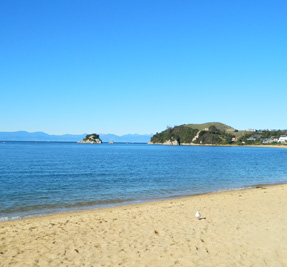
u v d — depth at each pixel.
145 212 16.17
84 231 12.10
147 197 23.08
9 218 15.70
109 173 40.47
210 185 30.11
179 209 16.83
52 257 8.99
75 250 9.62
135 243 10.30
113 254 9.20
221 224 12.89
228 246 9.85
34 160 64.62
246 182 33.00
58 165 52.84
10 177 34.97
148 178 35.16
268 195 21.86
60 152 108.31
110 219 14.44
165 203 19.78
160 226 12.74
